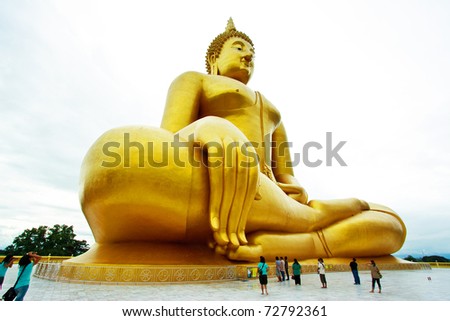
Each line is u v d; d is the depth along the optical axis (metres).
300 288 7.21
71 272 7.38
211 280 7.71
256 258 9.16
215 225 8.10
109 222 8.15
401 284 8.28
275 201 10.51
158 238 8.59
